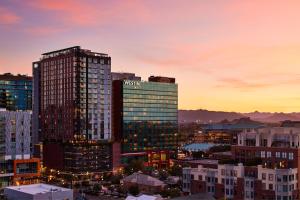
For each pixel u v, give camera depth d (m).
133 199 155.38
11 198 168.00
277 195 192.75
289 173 193.00
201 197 149.00
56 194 161.25
